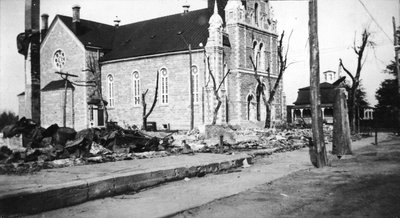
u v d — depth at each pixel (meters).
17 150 15.18
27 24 13.98
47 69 59.50
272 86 55.31
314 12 16.81
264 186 12.35
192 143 27.27
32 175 11.81
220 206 9.77
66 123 54.97
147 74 52.22
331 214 8.70
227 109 47.69
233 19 48.62
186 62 48.06
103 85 57.00
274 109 54.78
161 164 14.94
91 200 10.52
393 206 9.20
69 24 57.47
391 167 15.67
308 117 75.19
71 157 16.84
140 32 58.59
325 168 16.12
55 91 55.66
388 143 28.97
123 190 11.55
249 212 9.12
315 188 11.80
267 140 30.95
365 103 73.75
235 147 25.47
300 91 76.62
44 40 59.72
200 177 14.78
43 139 16.86
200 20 52.22
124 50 56.12
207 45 45.50
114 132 21.06
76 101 55.62
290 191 11.45
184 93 48.28
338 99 21.08
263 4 54.56
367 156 19.92
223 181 13.68
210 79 45.06
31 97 15.24
